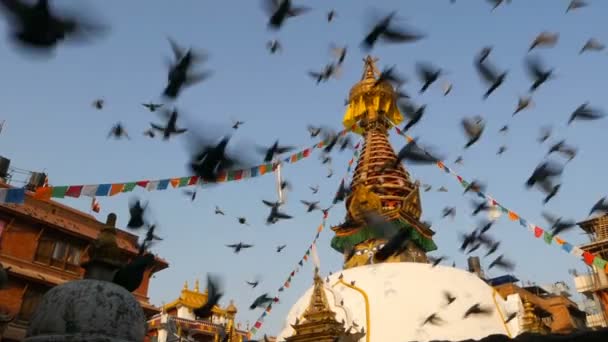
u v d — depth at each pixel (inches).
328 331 699.4
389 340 701.9
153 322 1152.2
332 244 1024.9
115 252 310.7
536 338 223.0
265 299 594.6
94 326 258.5
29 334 262.1
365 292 786.2
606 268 520.4
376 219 459.8
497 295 810.8
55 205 1036.5
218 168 309.4
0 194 434.9
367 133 1207.6
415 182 1068.5
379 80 362.3
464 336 700.7
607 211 447.2
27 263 936.9
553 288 1298.0
